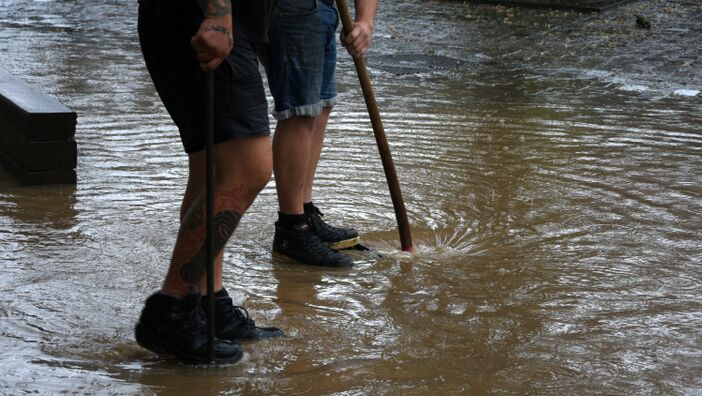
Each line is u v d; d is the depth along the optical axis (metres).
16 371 3.07
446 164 5.83
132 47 9.98
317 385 3.03
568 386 3.04
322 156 5.93
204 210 3.17
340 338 3.41
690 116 7.32
